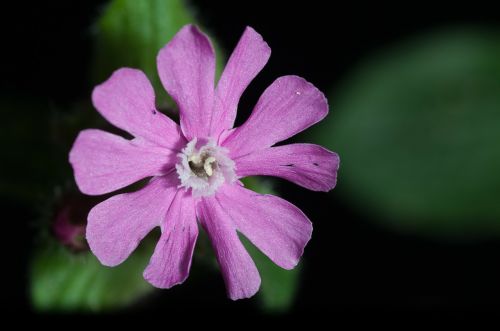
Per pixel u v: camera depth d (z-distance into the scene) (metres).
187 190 0.13
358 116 0.17
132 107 0.12
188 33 0.12
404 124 0.17
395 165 0.17
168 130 0.13
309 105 0.13
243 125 0.13
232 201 0.13
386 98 0.17
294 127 0.13
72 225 0.14
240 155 0.13
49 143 0.16
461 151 0.17
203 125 0.13
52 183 0.16
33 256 0.15
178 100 0.13
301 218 0.13
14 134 0.16
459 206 0.17
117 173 0.12
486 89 0.17
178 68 0.12
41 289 0.15
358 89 0.17
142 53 0.15
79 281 0.15
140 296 0.16
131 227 0.13
